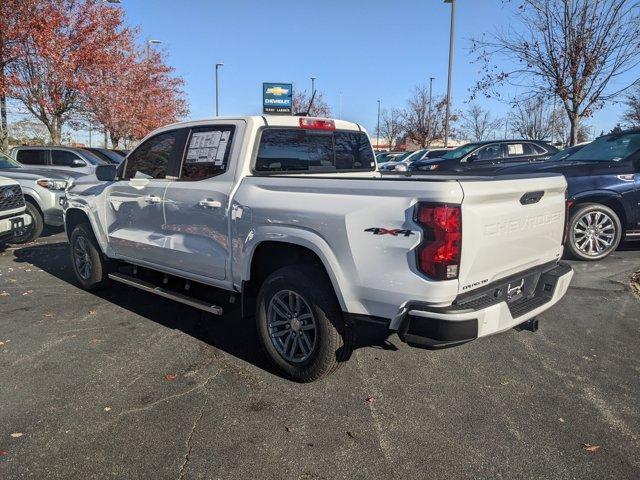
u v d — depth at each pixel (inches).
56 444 117.9
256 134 163.2
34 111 710.5
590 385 145.2
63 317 203.2
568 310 204.8
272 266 162.9
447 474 107.7
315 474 107.9
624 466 109.8
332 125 190.9
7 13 589.3
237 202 155.5
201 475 107.5
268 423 126.5
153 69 1000.2
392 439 120.0
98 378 150.0
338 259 130.8
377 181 125.0
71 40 676.7
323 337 138.3
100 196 218.2
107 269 230.4
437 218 114.0
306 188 139.6
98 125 952.3
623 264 275.1
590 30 440.8
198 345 174.9
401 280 120.2
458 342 118.3
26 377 150.7
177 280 202.4
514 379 148.9
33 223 354.9
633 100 1195.9
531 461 111.7
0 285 251.1
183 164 181.2
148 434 121.9
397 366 157.4
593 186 279.0
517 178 137.3
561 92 466.3
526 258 142.0
